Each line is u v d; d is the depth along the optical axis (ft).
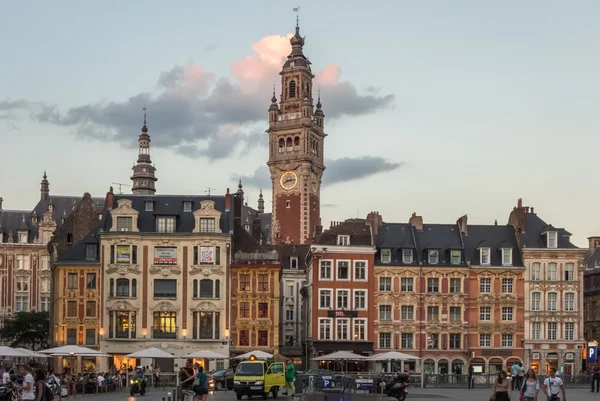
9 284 474.90
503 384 117.08
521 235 355.56
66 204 517.96
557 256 350.84
